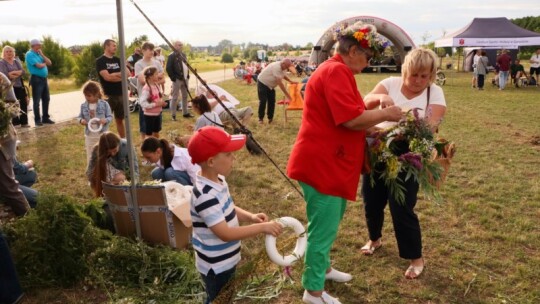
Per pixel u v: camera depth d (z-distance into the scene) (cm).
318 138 278
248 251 395
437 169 319
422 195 530
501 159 698
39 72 976
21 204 385
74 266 341
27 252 340
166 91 1777
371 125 267
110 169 457
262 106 1004
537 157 709
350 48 274
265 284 342
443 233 432
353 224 457
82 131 937
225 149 232
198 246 244
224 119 739
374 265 374
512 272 362
